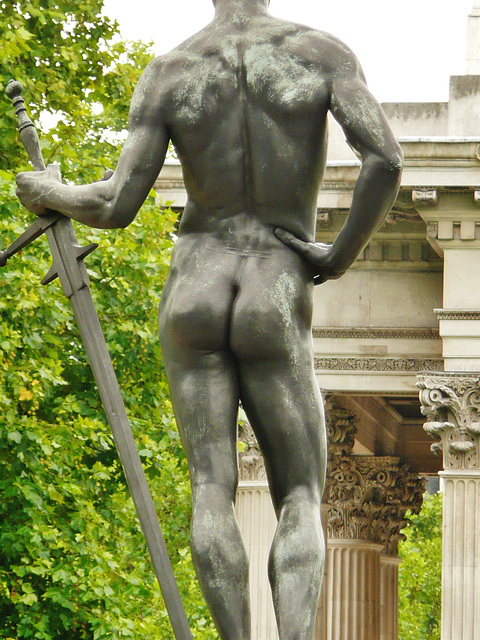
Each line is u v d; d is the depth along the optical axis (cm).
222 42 792
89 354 784
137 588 3061
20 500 2908
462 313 3603
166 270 3247
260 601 3384
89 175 3531
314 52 778
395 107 3647
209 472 770
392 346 3838
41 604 3011
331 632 4803
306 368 775
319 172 789
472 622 3506
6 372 2823
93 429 2991
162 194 3472
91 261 3173
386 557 5212
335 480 4681
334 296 3878
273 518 3453
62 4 3712
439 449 3625
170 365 789
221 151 782
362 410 4788
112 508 3288
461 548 3547
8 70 3284
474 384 3597
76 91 3856
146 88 796
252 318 766
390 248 3841
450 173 3450
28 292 2866
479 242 3584
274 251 782
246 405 783
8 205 2842
